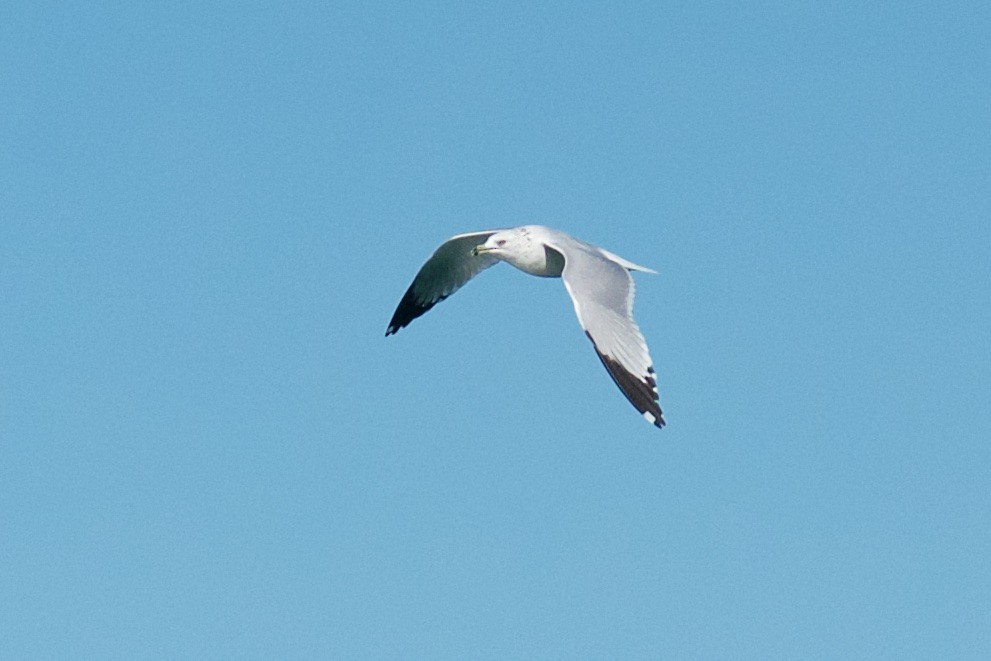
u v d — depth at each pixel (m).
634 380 16.34
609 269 17.09
